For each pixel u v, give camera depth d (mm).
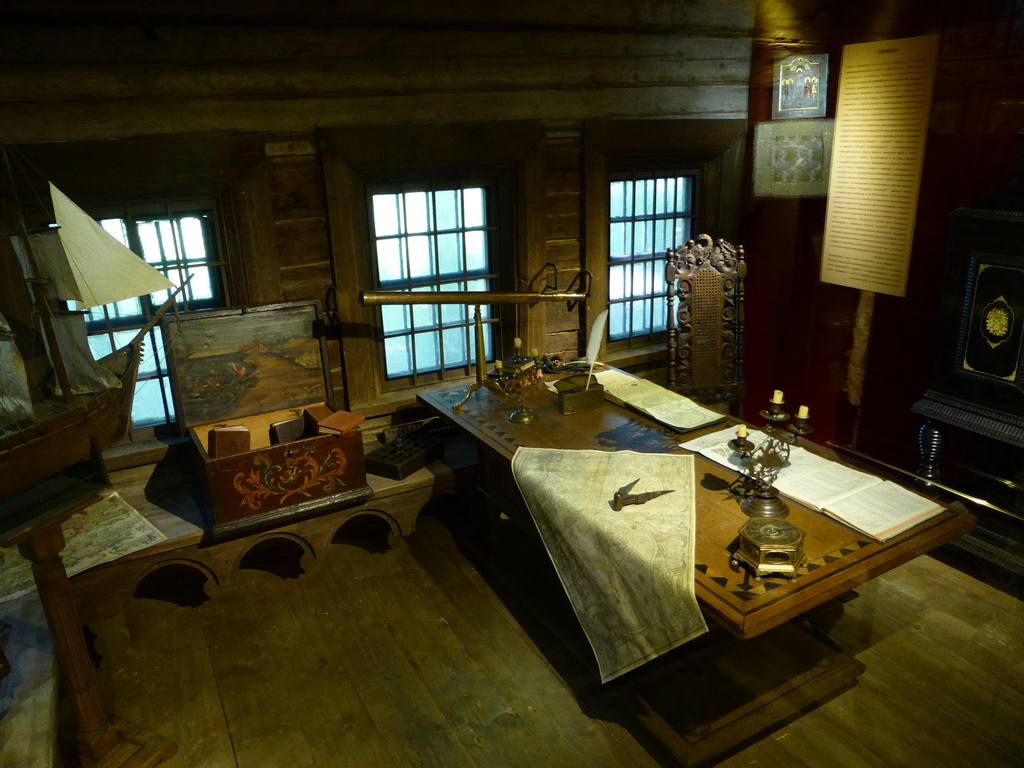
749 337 4359
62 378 2070
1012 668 2572
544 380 3584
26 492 2094
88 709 2273
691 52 3830
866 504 2312
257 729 2477
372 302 3166
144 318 3135
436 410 3340
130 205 2992
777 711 2369
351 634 2928
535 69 3516
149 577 3205
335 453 3068
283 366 3371
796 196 3816
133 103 2848
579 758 2322
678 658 2586
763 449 2340
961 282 2920
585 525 2330
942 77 2959
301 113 3137
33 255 2094
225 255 3211
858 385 3727
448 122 3402
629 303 4223
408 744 2396
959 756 2238
